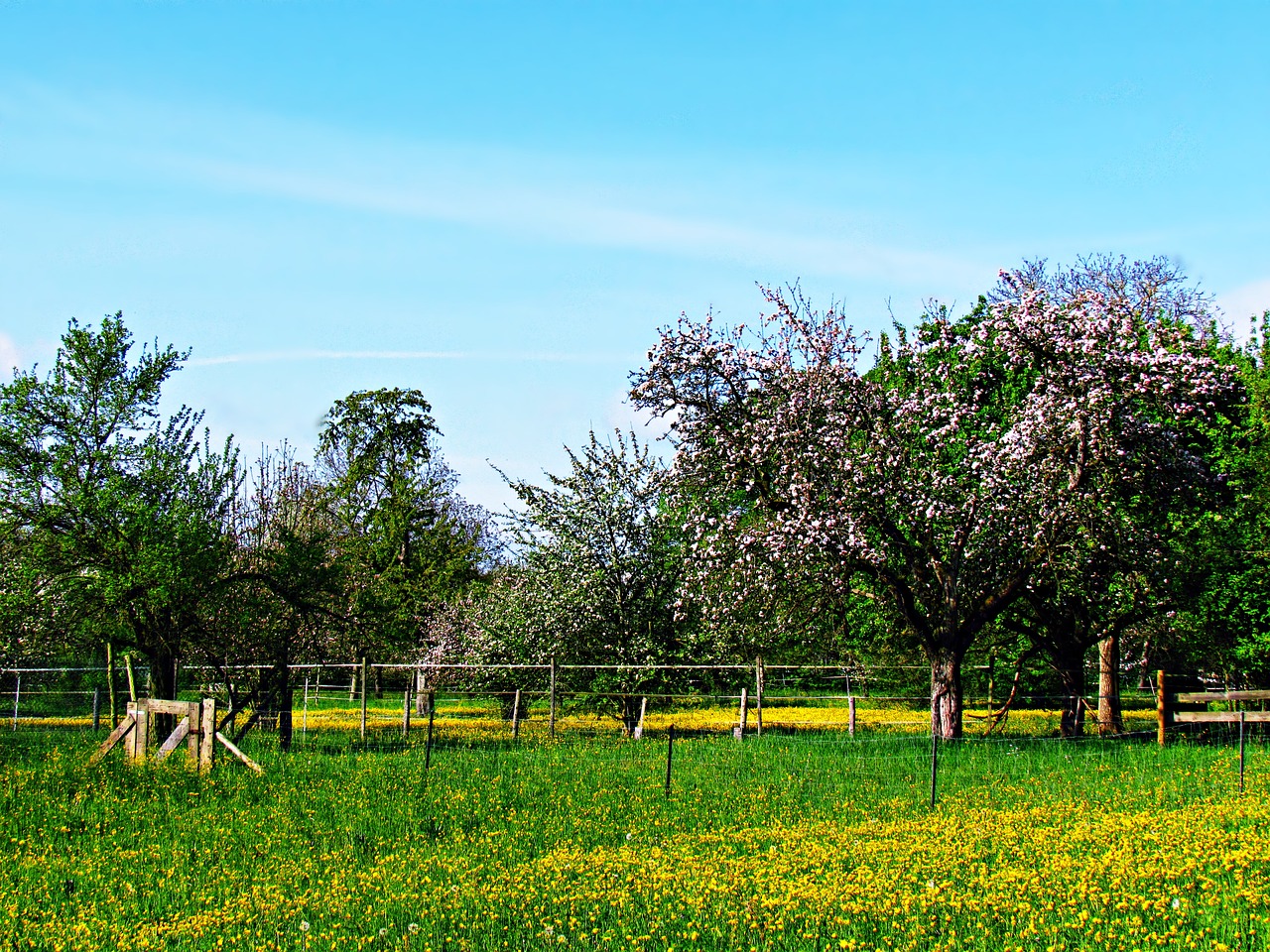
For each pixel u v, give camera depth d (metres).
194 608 24.06
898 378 26.20
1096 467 22.73
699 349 24.89
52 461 22.62
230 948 8.53
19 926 9.02
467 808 14.66
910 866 10.75
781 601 25.20
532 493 32.41
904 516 24.39
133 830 13.30
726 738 25.36
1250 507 25.59
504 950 8.37
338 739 25.44
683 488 26.58
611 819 14.32
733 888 9.87
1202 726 23.58
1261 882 9.59
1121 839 11.76
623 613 31.53
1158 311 28.80
